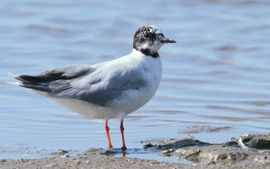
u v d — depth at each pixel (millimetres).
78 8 31906
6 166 11625
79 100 12641
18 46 25859
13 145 13719
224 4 32156
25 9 31375
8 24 29234
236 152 11891
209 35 27516
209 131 14727
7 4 31984
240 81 20797
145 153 12711
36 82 12469
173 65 23047
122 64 13055
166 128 15125
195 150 12250
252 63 23172
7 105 17469
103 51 25562
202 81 20734
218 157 11805
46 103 17672
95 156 12320
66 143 13875
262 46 25734
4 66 22688
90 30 28641
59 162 11773
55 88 12445
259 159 11586
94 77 12711
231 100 18375
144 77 13094
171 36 27484
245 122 15781
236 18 30062
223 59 23859
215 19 29984
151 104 17812
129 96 12867
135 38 13461
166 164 11586
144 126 15383
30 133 14789
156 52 13461
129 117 16344
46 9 31578
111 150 12984
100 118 13266
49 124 15617
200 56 24172
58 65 22922
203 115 16625
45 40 27125
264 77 21266
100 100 12648
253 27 28500
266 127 15172
